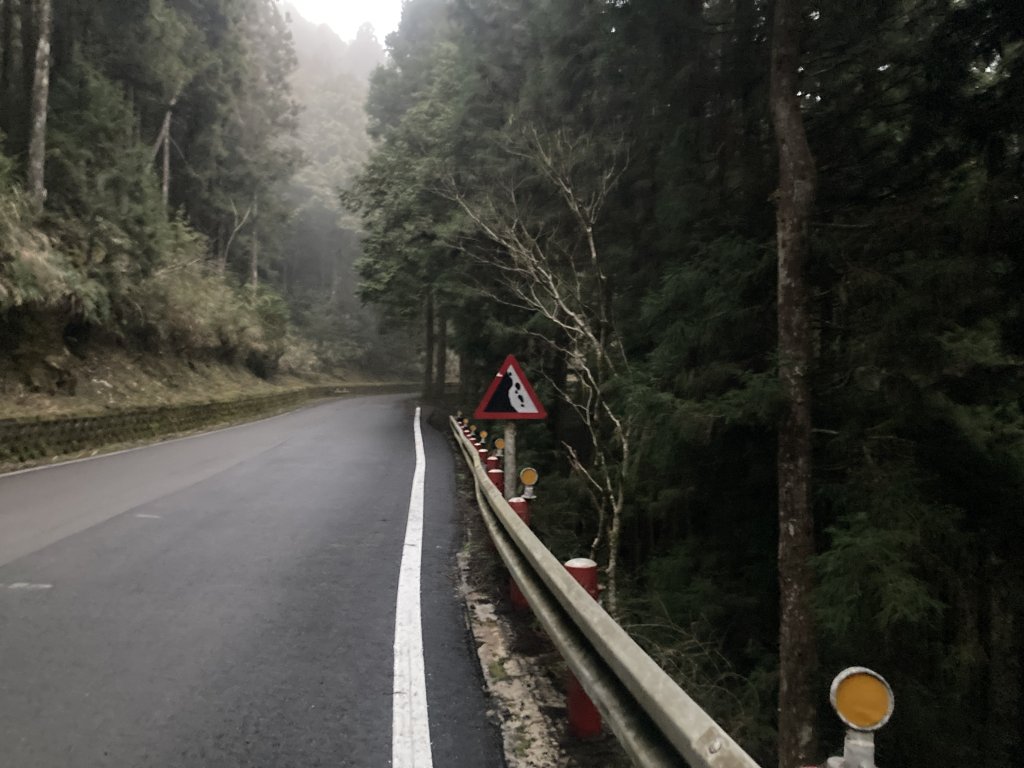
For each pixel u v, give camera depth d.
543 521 13.09
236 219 43.88
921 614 5.23
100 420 16.25
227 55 38.41
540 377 17.56
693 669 6.55
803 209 5.97
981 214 5.04
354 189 26.47
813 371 6.15
